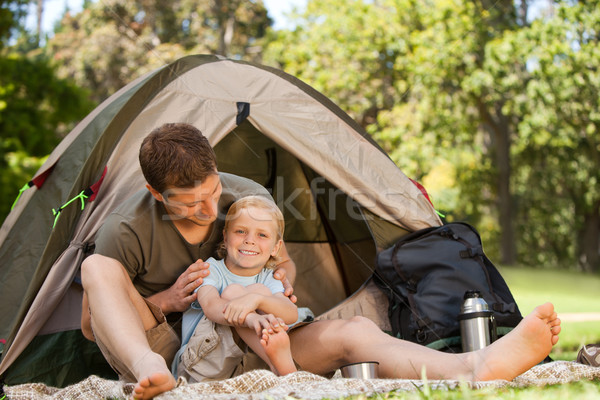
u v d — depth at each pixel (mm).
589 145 17031
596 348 2266
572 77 14109
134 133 2686
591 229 20344
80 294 2625
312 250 3545
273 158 3391
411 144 15781
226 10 23000
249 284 2322
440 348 2424
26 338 2377
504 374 1888
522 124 15438
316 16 17625
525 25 15719
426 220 2922
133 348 1859
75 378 2576
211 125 2801
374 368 2002
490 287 2549
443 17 15375
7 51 14430
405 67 15844
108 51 21875
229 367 2127
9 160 11945
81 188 2561
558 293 12516
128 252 2201
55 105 14500
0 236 3068
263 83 2977
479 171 18578
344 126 3055
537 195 20719
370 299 2785
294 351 2223
